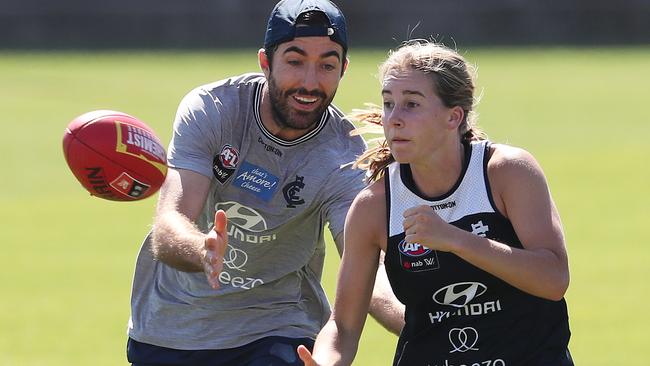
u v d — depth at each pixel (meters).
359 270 17.50
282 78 19.03
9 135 83.25
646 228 50.41
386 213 17.09
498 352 16.73
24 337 33.59
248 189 20.09
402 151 16.61
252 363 20.36
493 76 127.56
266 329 20.50
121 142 17.73
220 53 153.62
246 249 20.36
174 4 173.12
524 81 122.12
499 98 107.62
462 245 15.61
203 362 20.56
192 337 20.52
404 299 17.23
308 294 21.22
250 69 128.38
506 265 15.74
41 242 48.78
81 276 42.34
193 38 172.38
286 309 20.73
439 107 16.52
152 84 114.38
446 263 16.58
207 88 20.17
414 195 16.95
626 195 59.06
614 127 87.69
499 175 16.61
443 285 16.72
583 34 175.38
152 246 19.36
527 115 95.25
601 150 75.81
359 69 129.12
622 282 40.31
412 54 16.55
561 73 130.12
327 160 20.09
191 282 20.33
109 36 172.12
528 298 16.66
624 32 175.00
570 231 49.97
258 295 20.62
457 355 16.89
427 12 174.00
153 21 172.62
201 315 20.47
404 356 17.36
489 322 16.73
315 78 18.95
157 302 20.69
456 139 16.81
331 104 20.42
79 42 171.00
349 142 20.33
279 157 20.02
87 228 52.00
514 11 175.25
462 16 174.75
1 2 170.00
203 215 20.56
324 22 18.86
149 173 17.91
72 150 17.77
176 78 119.81
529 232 16.38
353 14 173.38
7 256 45.88
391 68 16.66
